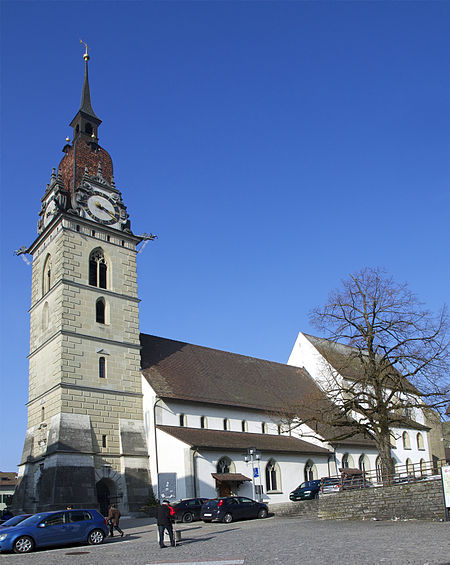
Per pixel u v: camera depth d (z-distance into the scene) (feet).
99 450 149.48
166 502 81.15
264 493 163.12
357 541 70.54
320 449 189.16
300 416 187.11
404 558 52.08
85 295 162.91
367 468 205.87
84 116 188.65
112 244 177.47
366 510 119.55
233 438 169.37
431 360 131.03
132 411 161.58
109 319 167.22
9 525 96.73
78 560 67.87
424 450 240.53
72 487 137.90
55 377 151.43
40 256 175.94
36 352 164.96
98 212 176.14
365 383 140.36
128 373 165.37
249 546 72.18
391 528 91.50
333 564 50.75
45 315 167.32
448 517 103.40
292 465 176.76
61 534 84.79
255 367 221.66
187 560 62.44
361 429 141.69
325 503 126.62
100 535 89.30
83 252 167.63
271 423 192.03
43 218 178.60
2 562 68.13
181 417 165.48
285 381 223.71
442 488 105.29
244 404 184.55
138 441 157.17
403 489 115.75
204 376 189.47
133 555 71.26
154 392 161.79
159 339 196.34
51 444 143.33
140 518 144.66
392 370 149.79
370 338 136.26
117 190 185.68
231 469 157.79
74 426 146.10
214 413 174.91
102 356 160.86
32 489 149.28
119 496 147.54
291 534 86.02
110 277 173.37
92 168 181.47
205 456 151.12
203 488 147.43
